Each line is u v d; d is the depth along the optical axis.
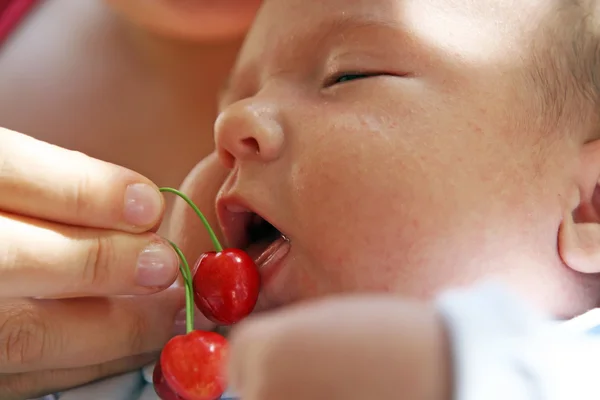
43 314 0.44
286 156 0.45
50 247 0.42
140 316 0.46
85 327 0.45
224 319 0.43
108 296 0.45
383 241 0.44
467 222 0.44
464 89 0.45
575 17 0.46
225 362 0.39
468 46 0.45
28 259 0.42
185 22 0.60
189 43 0.61
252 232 0.47
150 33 0.62
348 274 0.44
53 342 0.44
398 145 0.44
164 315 0.46
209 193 0.50
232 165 0.46
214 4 0.60
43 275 0.42
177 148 0.62
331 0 0.46
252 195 0.45
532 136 0.45
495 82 0.45
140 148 0.62
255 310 0.45
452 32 0.45
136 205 0.43
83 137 0.62
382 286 0.44
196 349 0.41
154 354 0.47
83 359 0.45
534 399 0.35
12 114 0.63
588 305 0.45
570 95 0.46
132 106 0.63
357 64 0.45
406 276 0.44
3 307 0.44
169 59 0.62
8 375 0.45
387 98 0.45
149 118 0.63
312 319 0.35
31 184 0.42
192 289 0.44
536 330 0.36
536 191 0.44
